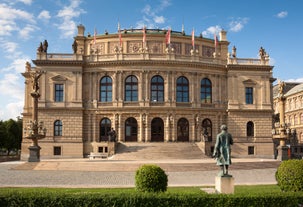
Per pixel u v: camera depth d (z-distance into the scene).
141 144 76.69
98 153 77.31
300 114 124.06
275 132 70.69
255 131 85.38
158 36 87.44
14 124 122.69
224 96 86.38
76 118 81.31
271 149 85.06
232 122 84.81
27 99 90.00
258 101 86.56
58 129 81.12
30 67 92.56
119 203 21.77
